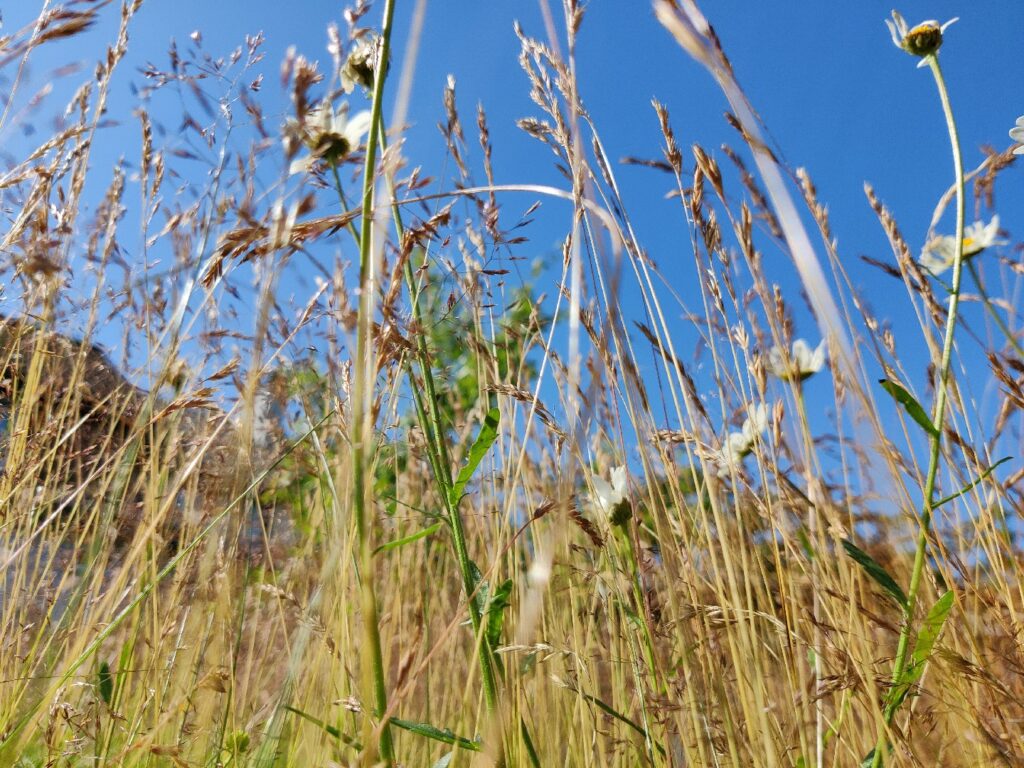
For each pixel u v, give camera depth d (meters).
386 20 0.24
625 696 0.38
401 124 0.19
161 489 0.41
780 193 0.19
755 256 0.32
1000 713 0.27
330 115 0.27
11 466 0.41
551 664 0.37
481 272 0.35
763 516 0.34
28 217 0.42
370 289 0.22
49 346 0.45
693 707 0.31
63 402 0.43
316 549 0.42
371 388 0.23
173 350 0.37
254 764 0.34
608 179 0.35
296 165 0.27
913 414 0.30
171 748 0.31
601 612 0.42
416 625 0.35
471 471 0.30
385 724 0.22
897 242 0.36
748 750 0.31
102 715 0.36
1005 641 0.31
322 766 0.32
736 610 0.31
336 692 0.35
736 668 0.30
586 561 0.41
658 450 0.34
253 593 0.44
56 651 0.38
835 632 0.30
